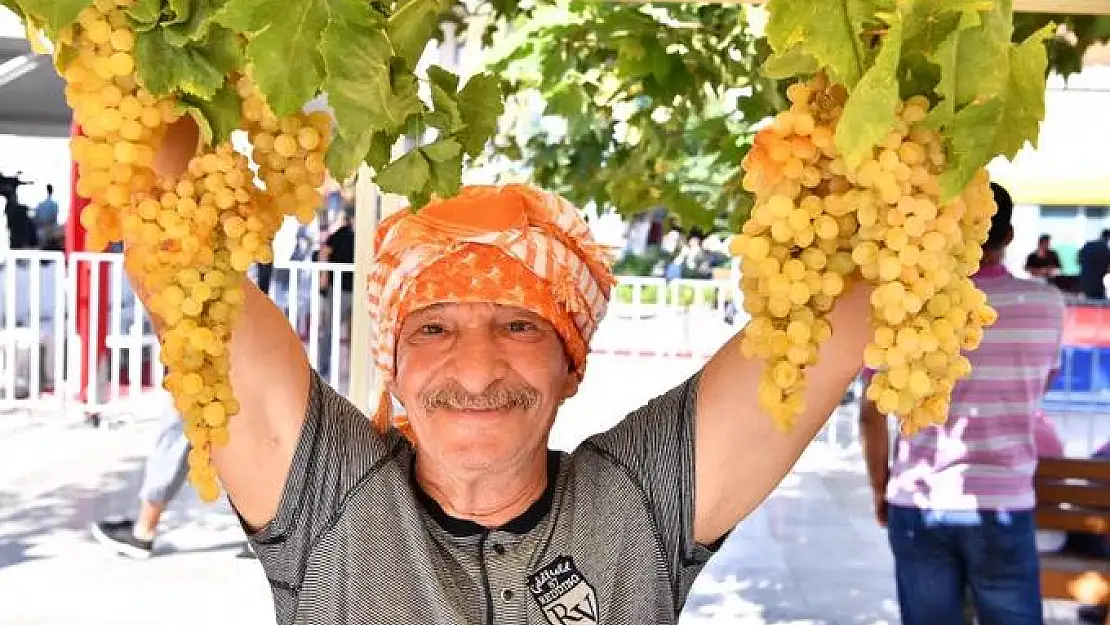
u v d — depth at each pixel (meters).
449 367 1.74
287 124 0.95
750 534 7.30
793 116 0.90
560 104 3.92
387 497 1.74
